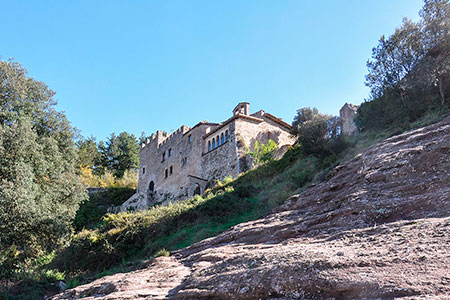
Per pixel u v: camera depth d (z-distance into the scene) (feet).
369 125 66.03
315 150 67.82
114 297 24.91
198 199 75.61
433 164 27.17
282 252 20.83
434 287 12.16
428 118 48.85
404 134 39.34
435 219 19.85
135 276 31.73
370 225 23.62
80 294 33.76
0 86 65.46
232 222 57.11
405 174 28.14
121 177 202.69
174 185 135.23
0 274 54.54
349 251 17.84
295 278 16.44
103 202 160.66
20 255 65.82
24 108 67.67
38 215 59.31
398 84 60.39
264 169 84.23
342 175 38.63
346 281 14.55
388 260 15.25
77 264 64.64
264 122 116.78
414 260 14.57
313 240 24.44
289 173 71.00
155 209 75.10
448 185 23.75
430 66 55.21
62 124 74.90
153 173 155.33
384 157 33.50
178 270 29.66
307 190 42.68
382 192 27.07
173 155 143.33
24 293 49.67
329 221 27.43
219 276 20.76
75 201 74.13
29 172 57.82
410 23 62.64
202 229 57.36
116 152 221.46
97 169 208.33
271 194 62.75
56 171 68.90
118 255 62.28
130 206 152.05
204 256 31.22
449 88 54.85
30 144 61.31
